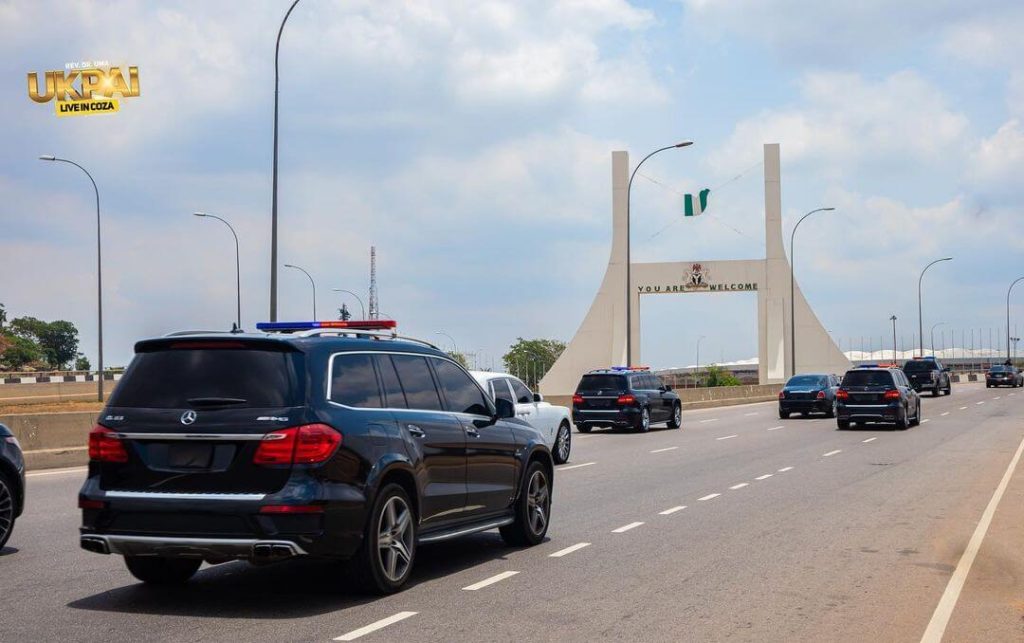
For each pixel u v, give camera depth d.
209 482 7.33
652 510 13.20
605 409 30.00
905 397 30.97
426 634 6.79
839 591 8.23
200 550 7.28
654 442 26.55
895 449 23.47
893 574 8.94
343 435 7.51
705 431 31.41
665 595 8.05
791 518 12.45
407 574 8.23
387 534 7.99
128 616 7.30
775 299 88.12
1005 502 13.94
